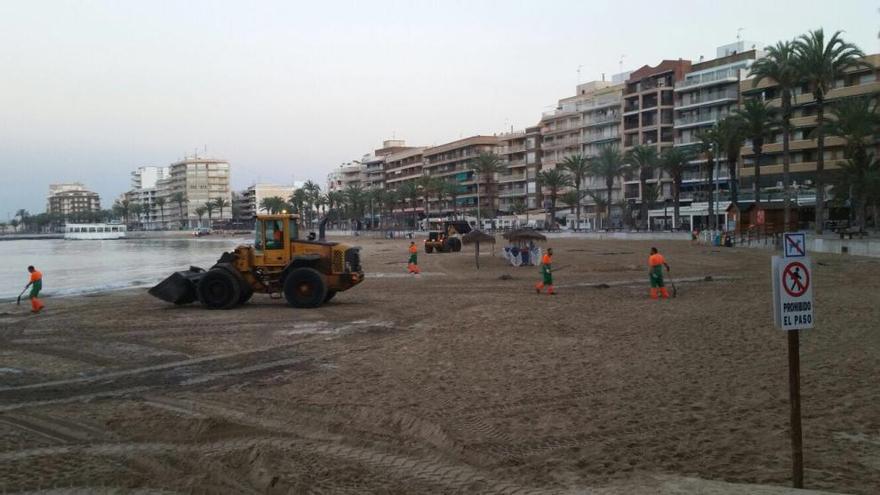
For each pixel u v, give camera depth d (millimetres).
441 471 6387
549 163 119562
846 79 70062
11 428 8188
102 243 136750
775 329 14180
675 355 11734
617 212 102812
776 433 7219
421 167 155000
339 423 8094
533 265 38156
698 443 6961
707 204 80562
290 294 20484
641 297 21641
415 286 27859
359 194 142750
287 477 6266
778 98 77812
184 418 8469
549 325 15836
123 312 20688
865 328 13898
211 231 172625
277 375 11031
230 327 16844
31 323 18844
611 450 6820
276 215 21094
